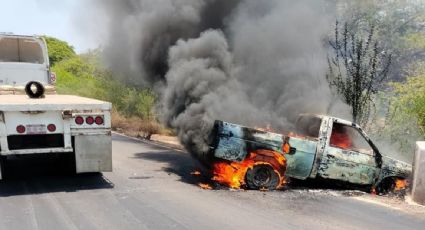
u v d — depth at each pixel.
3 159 7.68
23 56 9.61
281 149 7.45
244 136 7.31
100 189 6.98
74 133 6.89
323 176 7.67
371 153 7.89
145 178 7.97
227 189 7.23
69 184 7.31
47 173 8.23
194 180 7.89
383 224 5.59
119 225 5.11
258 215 5.71
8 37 9.39
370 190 7.99
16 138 6.68
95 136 7.03
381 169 7.94
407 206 6.69
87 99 7.89
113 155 10.95
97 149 7.04
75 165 7.07
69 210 5.72
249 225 5.25
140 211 5.71
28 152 6.65
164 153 11.59
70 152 7.14
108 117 7.11
